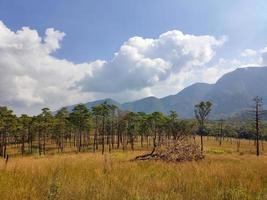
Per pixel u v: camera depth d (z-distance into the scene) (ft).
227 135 508.12
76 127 313.73
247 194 27.63
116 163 55.62
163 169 49.08
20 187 28.02
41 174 38.50
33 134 325.01
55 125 297.53
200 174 40.78
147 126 317.83
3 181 32.32
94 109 278.26
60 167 46.06
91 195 26.14
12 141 403.13
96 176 38.09
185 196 26.50
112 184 31.24
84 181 33.04
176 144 75.82
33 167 46.11
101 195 25.84
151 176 40.01
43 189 28.09
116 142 379.96
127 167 49.52
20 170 42.39
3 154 263.49
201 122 263.29
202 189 29.86
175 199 25.43
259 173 42.29
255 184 32.91
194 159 73.97
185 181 33.96
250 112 210.59
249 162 69.97
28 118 285.43
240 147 353.51
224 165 54.13
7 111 256.93
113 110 296.30
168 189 29.40
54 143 387.55
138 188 28.37
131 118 323.98
